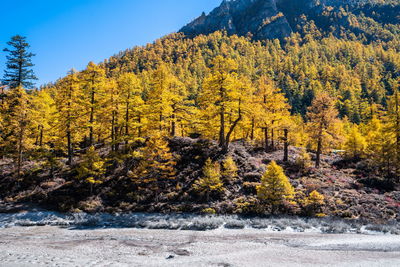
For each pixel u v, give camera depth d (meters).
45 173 30.41
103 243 15.85
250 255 13.35
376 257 13.12
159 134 26.03
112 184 27.39
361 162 35.41
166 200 24.66
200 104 32.09
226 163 27.34
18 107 28.11
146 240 16.53
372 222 20.36
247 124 39.62
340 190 26.41
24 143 28.14
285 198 23.39
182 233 18.25
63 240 16.53
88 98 33.59
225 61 30.62
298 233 18.14
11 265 11.21
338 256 13.24
